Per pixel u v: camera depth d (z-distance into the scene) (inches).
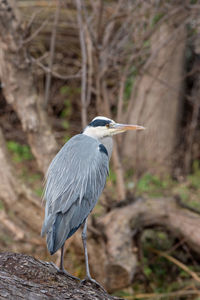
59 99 842.8
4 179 475.8
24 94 478.6
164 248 523.2
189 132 788.0
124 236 462.3
